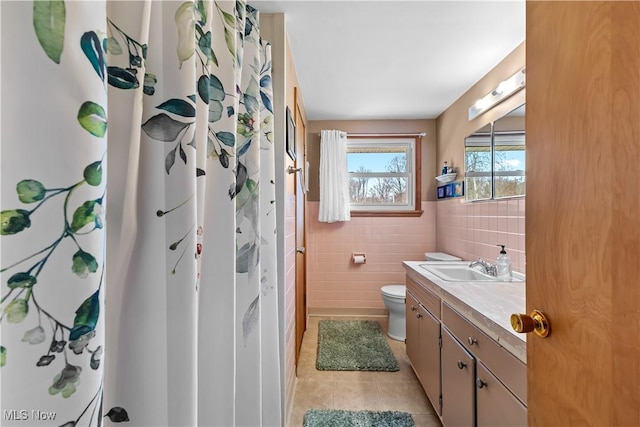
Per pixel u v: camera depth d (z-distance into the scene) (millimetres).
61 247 379
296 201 2113
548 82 615
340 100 2570
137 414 538
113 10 512
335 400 1755
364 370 2082
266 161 1234
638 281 436
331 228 3141
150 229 545
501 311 1077
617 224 465
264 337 1178
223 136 787
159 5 565
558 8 585
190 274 567
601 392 492
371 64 1924
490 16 1444
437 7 1377
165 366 553
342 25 1515
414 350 1921
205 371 745
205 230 756
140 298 539
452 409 1316
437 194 3012
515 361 866
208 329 748
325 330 2740
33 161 367
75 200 383
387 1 1339
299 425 1555
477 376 1097
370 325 2857
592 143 508
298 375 2025
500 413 940
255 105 1084
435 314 1535
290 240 1778
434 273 1769
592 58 507
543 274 632
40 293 373
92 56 393
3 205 359
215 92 777
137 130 535
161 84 560
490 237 1992
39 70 366
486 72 2037
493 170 1957
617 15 463
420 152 3094
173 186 558
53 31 370
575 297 547
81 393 391
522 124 1662
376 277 3119
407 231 3102
